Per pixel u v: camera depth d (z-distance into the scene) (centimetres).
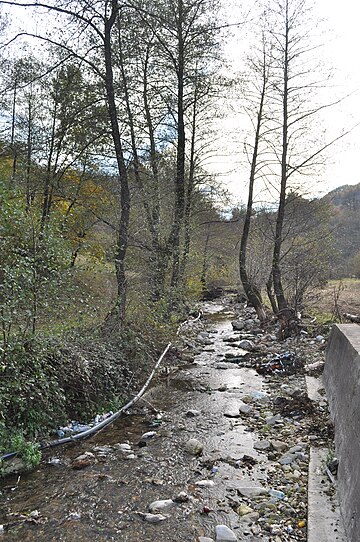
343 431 519
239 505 466
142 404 784
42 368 645
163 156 1470
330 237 1611
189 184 1566
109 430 677
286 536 411
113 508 460
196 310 1788
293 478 520
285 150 1574
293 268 1583
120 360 839
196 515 449
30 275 633
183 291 1452
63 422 655
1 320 574
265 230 1895
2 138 1540
